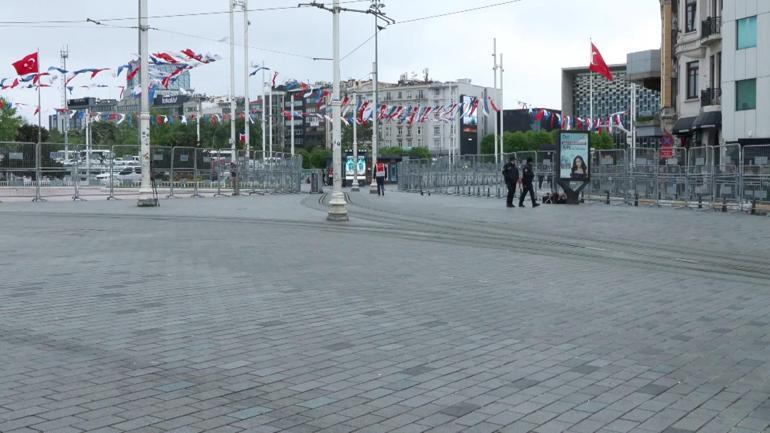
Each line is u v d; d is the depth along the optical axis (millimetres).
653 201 28609
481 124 155125
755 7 35156
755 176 23984
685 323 8055
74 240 16203
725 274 11734
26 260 12898
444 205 29391
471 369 6273
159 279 10898
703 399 5477
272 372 6176
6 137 75625
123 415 5094
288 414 5152
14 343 7086
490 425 4953
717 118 38562
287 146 149375
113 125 102625
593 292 10000
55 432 4750
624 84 162375
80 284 10438
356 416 5121
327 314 8492
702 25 40562
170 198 37031
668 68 50781
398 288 10250
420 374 6129
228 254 13859
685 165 27219
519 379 5992
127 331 7617
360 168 61344
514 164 27906
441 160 42188
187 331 7629
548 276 11406
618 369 6270
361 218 22906
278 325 7922
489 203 30828
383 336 7441
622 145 134125
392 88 159125
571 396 5555
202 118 92875
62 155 34625
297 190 45938
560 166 29797
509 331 7672
